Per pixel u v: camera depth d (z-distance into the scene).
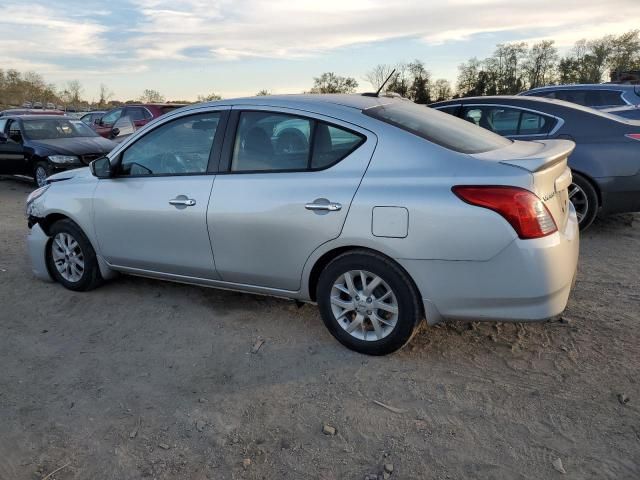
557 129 6.07
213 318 4.15
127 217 4.20
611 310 4.04
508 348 3.52
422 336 3.70
